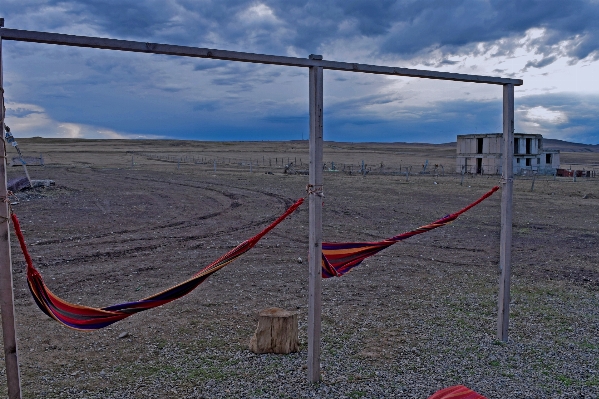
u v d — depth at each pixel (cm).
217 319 796
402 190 3052
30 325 756
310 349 571
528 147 5028
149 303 509
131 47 450
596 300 929
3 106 394
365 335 731
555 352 672
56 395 536
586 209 2320
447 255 1324
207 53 482
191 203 2241
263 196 2561
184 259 1215
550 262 1259
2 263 403
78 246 1320
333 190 2991
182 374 592
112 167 4803
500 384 572
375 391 551
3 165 398
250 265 1172
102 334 724
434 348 682
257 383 569
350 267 650
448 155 11300
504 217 705
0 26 398
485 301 912
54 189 2528
